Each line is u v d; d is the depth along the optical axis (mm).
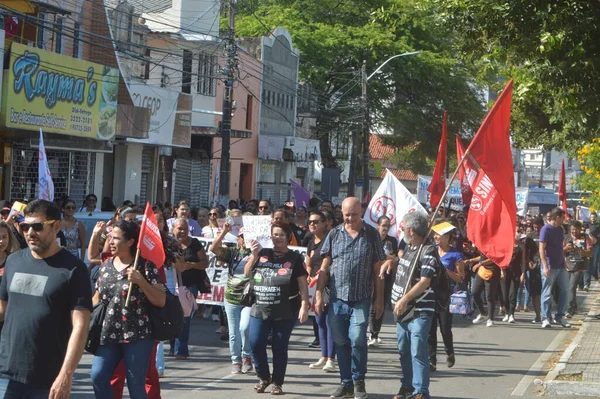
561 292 19797
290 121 51031
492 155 11508
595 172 22828
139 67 33938
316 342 15648
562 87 14242
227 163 28281
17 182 26156
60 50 28812
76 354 6793
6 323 7008
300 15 54344
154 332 8555
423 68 52781
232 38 28547
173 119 33281
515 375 13570
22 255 7164
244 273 12734
